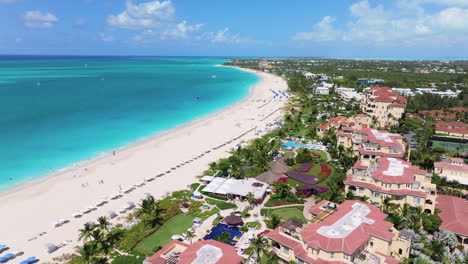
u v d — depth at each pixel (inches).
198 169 4055.1
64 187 3501.5
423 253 2240.4
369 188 2933.1
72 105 7657.5
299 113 7121.1
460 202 2928.2
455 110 7057.1
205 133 5748.0
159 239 2554.1
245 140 5305.1
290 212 2977.4
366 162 3555.6
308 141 5246.1
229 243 2447.1
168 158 4461.1
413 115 7081.7
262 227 2709.2
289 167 4045.3
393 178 2881.4
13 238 2559.1
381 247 2027.6
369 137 4175.7
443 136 5462.6
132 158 4434.1
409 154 4190.5
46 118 6299.2
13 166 3998.5
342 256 1888.5
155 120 6614.2
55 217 2886.3
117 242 2486.5
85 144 4918.8
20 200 3184.1
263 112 7637.8
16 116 6338.6
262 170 3818.9
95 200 3221.0
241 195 3186.5
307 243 1956.2
